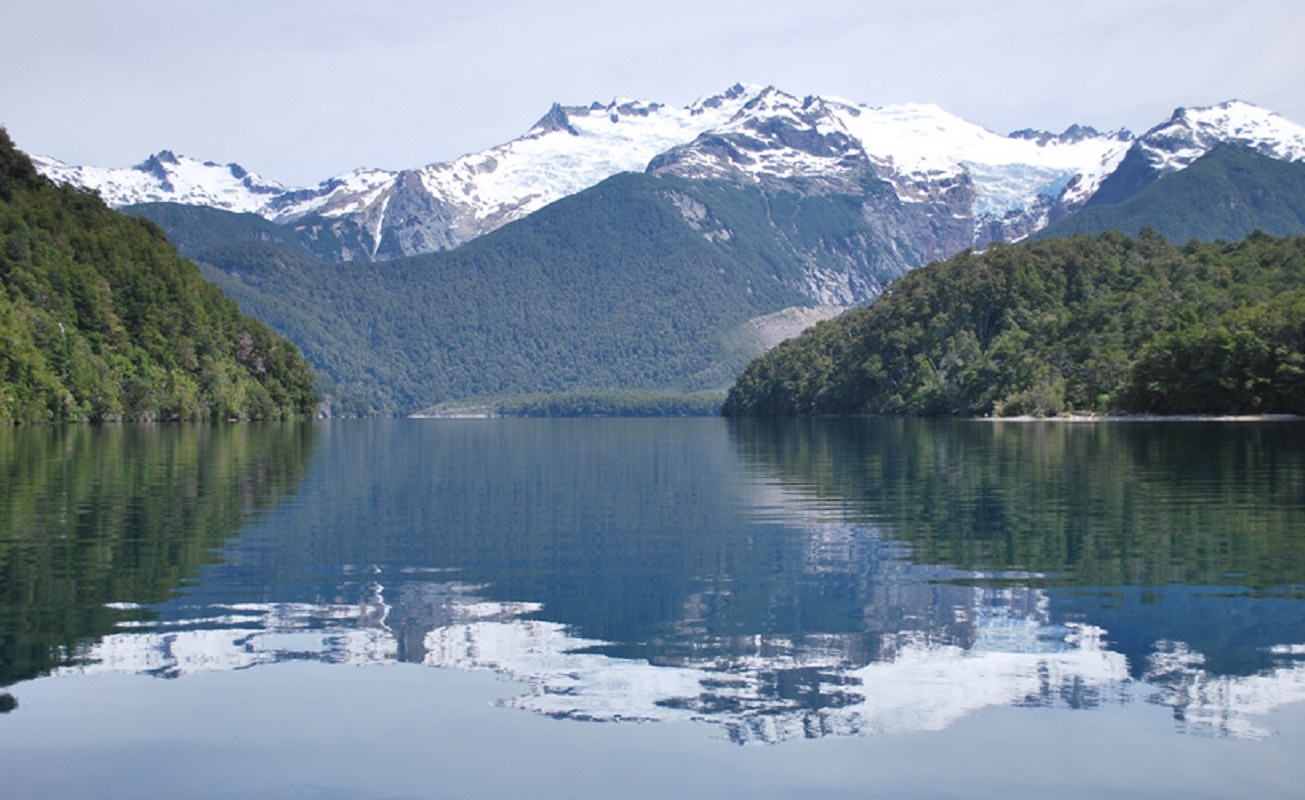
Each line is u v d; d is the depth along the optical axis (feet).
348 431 652.89
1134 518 144.77
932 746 60.39
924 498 174.91
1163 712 65.16
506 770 57.72
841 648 78.02
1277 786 55.72
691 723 63.72
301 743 61.11
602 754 59.62
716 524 144.36
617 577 104.73
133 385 630.74
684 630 83.35
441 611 89.76
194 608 90.27
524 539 129.80
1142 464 243.19
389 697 68.08
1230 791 55.31
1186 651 76.79
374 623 85.51
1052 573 105.19
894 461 271.69
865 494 183.42
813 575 105.19
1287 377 582.35
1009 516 148.77
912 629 83.35
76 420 574.56
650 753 59.72
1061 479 206.18
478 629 83.76
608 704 66.85
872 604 91.97
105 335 650.02
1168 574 104.06
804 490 192.24
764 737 61.82
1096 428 485.97
